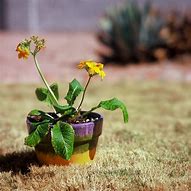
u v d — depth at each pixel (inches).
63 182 30.7
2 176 33.0
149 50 80.6
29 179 31.9
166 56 81.7
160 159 35.0
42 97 33.8
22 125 47.4
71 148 30.9
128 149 37.6
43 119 33.2
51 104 33.5
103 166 33.5
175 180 31.0
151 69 76.2
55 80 71.0
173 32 82.7
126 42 80.3
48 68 79.5
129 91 64.0
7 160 36.3
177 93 62.7
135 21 80.0
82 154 32.7
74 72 76.2
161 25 81.7
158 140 41.0
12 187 31.4
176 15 87.4
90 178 31.2
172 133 44.3
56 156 32.4
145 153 36.3
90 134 32.3
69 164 32.8
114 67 78.4
